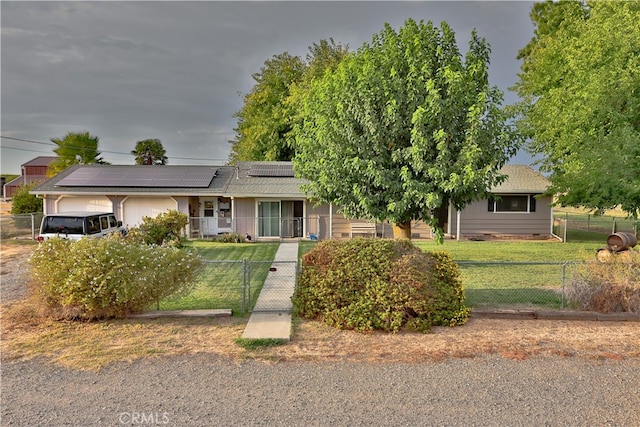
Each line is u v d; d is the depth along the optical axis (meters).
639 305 7.81
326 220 21.70
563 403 4.62
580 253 16.61
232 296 9.43
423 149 9.11
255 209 21.48
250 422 4.19
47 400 4.64
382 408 4.50
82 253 7.47
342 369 5.55
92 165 25.05
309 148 11.69
